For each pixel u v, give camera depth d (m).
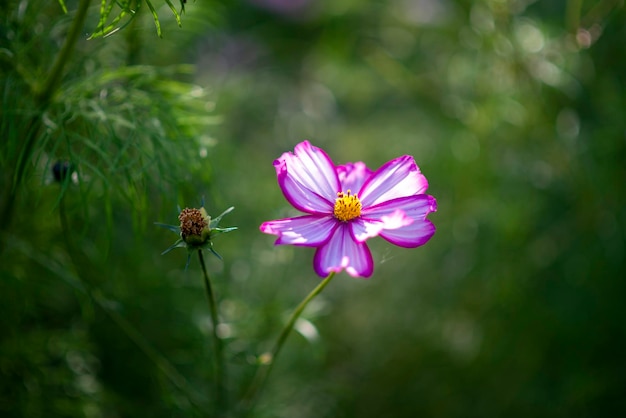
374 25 1.00
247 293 0.79
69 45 0.61
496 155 0.87
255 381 0.62
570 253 0.85
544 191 0.87
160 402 0.74
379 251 0.93
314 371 0.79
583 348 0.83
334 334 0.88
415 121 1.02
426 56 0.96
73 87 0.63
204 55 0.93
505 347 0.84
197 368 0.73
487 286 0.87
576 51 0.80
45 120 0.62
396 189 0.57
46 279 0.72
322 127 1.04
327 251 0.54
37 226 0.70
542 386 0.83
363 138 1.03
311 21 1.09
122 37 0.69
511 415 0.82
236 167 0.83
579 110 0.84
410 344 0.88
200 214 0.54
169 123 0.64
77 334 0.74
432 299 0.90
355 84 1.05
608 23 0.82
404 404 0.83
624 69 0.83
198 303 0.76
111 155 0.63
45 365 0.74
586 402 0.81
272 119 1.01
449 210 0.91
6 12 0.64
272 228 0.54
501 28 0.81
